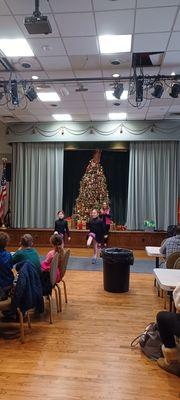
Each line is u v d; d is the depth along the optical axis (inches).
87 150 402.6
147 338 127.9
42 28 142.3
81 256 327.9
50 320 157.9
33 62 214.1
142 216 383.9
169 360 113.1
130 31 174.6
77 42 186.9
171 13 157.6
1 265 142.8
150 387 105.8
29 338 140.9
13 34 177.9
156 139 369.7
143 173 382.9
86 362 121.1
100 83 246.7
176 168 380.5
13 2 149.3
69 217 404.5
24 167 398.3
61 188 395.9
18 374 112.4
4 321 160.1
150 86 239.9
